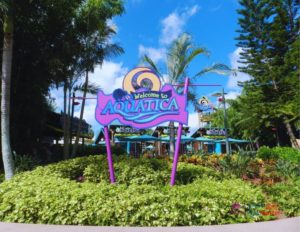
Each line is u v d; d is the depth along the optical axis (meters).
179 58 18.22
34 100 15.27
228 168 12.59
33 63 14.85
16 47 14.31
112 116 8.80
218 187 7.49
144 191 6.96
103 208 6.05
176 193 6.71
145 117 8.55
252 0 26.56
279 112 25.98
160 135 31.53
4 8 10.19
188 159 16.70
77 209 6.12
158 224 5.93
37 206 6.24
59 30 15.30
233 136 37.34
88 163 10.35
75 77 18.41
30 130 16.53
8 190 7.25
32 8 13.59
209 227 5.78
